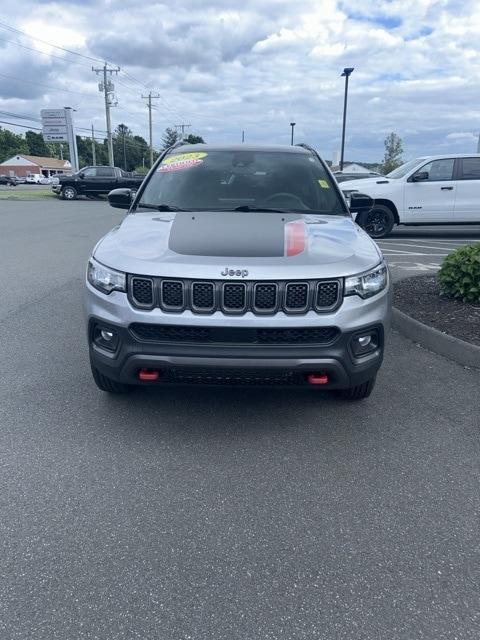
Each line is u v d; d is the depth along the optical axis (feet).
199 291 9.94
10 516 8.69
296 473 10.01
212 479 9.78
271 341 10.03
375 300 10.61
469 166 38.93
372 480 9.83
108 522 8.61
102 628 6.71
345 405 12.65
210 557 7.91
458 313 18.06
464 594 7.29
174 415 12.06
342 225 12.74
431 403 12.82
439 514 8.91
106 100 177.06
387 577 7.57
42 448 10.66
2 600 7.09
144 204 14.26
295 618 6.89
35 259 31.76
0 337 17.13
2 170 369.91
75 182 92.53
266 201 14.20
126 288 10.23
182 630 6.70
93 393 13.07
